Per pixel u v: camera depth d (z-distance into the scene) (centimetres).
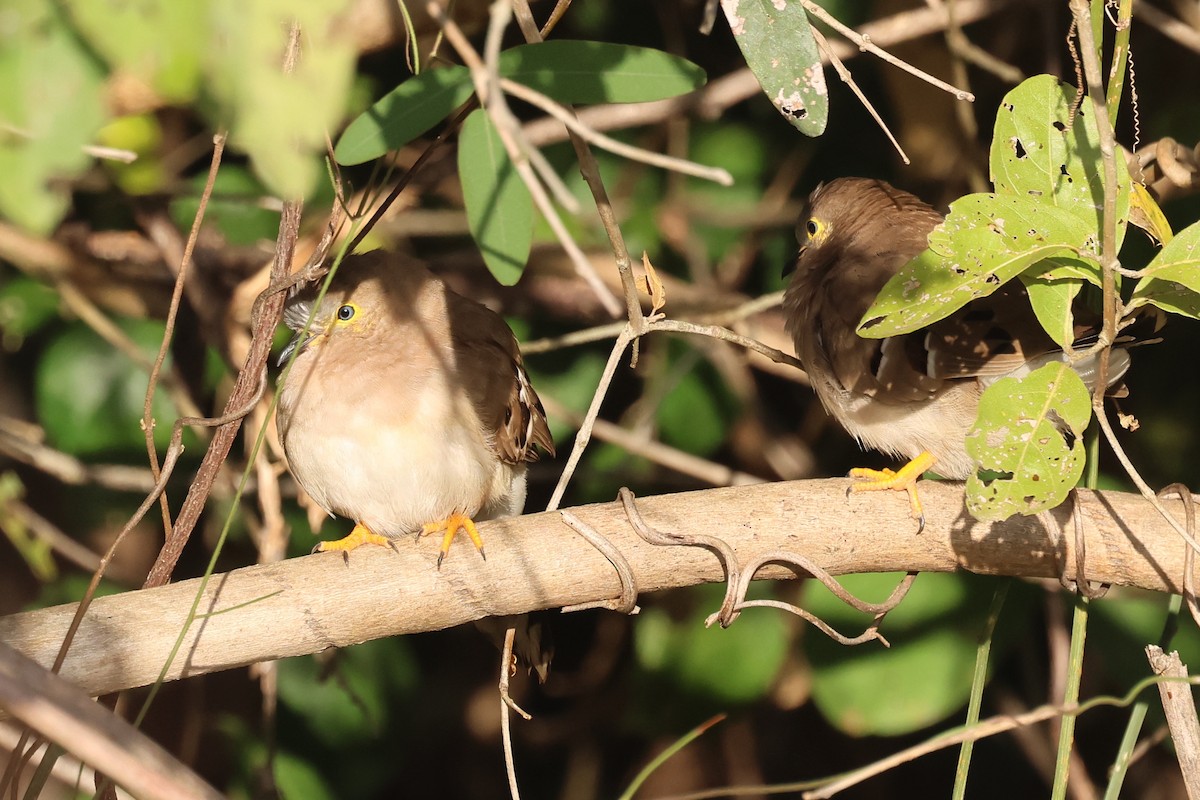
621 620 1198
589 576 672
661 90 646
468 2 805
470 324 841
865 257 871
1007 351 785
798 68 625
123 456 1084
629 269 683
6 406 1173
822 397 857
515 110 1117
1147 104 1052
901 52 1071
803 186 1163
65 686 453
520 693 1262
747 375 1123
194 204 1068
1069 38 611
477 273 1133
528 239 665
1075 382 579
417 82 656
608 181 1121
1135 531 670
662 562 675
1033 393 577
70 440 1072
